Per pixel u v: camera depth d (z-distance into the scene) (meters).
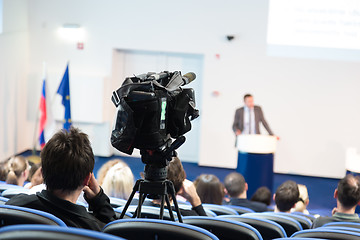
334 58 8.12
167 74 1.93
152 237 1.40
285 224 2.63
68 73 8.13
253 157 6.26
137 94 1.68
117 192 3.15
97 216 1.79
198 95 8.84
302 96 8.30
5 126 8.16
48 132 8.34
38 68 8.82
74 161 1.56
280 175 8.52
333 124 8.30
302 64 8.21
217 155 8.70
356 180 3.21
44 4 8.64
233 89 8.46
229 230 1.82
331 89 8.22
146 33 8.51
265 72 8.34
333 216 3.17
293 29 8.12
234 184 4.45
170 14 8.41
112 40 8.59
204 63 8.47
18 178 3.84
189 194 2.77
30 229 0.99
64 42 8.70
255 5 8.20
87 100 8.62
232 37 8.27
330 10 7.96
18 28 8.37
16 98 8.50
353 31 7.98
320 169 8.45
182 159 9.13
